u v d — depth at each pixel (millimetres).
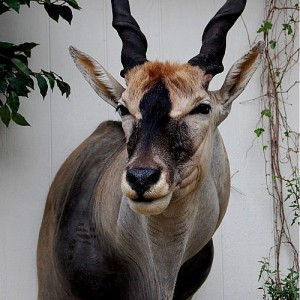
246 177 4672
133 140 2740
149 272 3311
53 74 4195
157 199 2625
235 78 3131
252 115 4703
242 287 4652
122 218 3230
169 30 4711
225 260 4633
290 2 4648
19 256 4387
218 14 3184
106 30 4621
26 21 4484
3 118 4137
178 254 3191
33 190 4422
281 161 4656
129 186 2588
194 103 2816
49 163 4457
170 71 2854
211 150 3043
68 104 4500
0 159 4379
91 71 3262
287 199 4625
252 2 4781
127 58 3156
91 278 3498
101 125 4309
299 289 4402
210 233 3467
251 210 4668
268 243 4680
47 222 4078
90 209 3617
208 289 4617
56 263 3684
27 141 4426
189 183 2846
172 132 2729
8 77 3990
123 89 3258
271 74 4672
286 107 4648
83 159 3973
